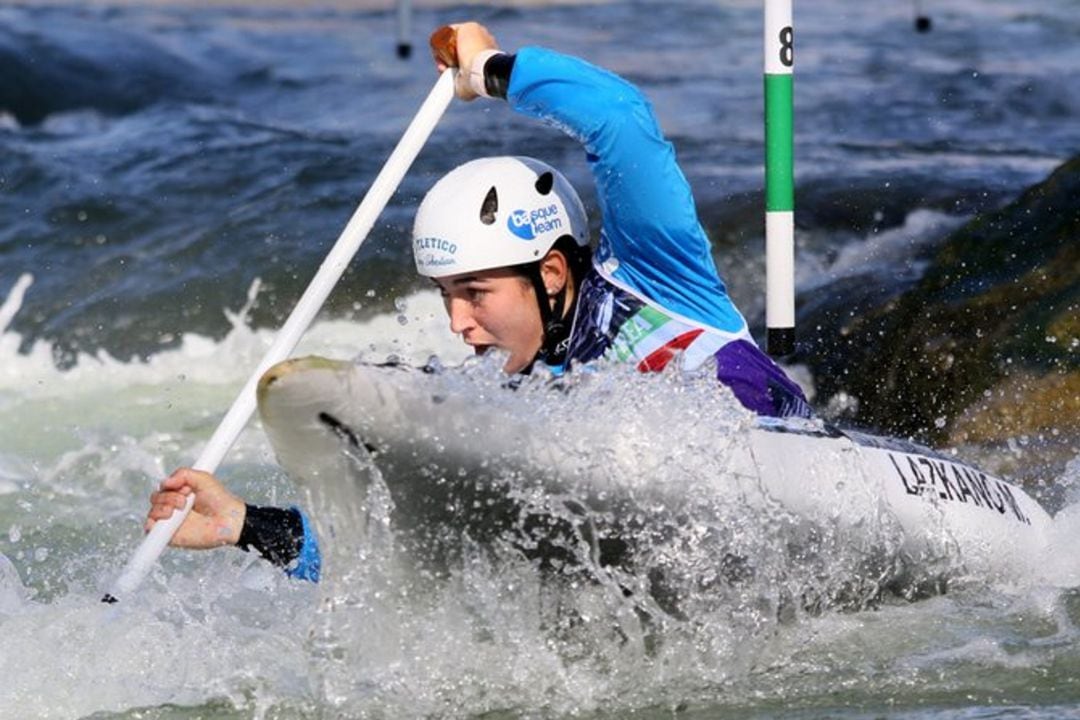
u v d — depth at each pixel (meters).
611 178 14.32
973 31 56.16
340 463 13.01
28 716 13.45
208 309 31.78
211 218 35.81
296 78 50.59
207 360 29.86
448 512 13.24
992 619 14.87
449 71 15.68
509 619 13.69
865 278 27.58
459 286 14.46
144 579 14.39
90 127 44.97
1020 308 24.09
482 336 14.61
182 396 27.66
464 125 42.44
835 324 25.97
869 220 32.03
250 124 43.69
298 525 14.40
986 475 16.52
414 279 31.94
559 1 63.38
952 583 15.45
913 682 13.47
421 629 13.68
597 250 14.98
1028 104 44.66
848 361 25.19
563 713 13.23
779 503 14.05
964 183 34.06
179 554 17.53
